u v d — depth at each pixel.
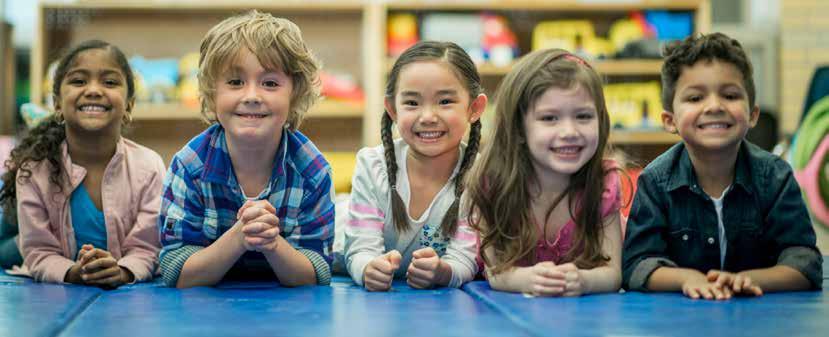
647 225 1.61
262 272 1.83
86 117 1.82
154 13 4.24
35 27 3.98
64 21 4.16
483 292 1.48
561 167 1.53
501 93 1.61
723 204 1.63
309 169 1.71
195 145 1.69
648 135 4.07
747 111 1.58
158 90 4.05
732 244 1.63
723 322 1.16
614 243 1.60
